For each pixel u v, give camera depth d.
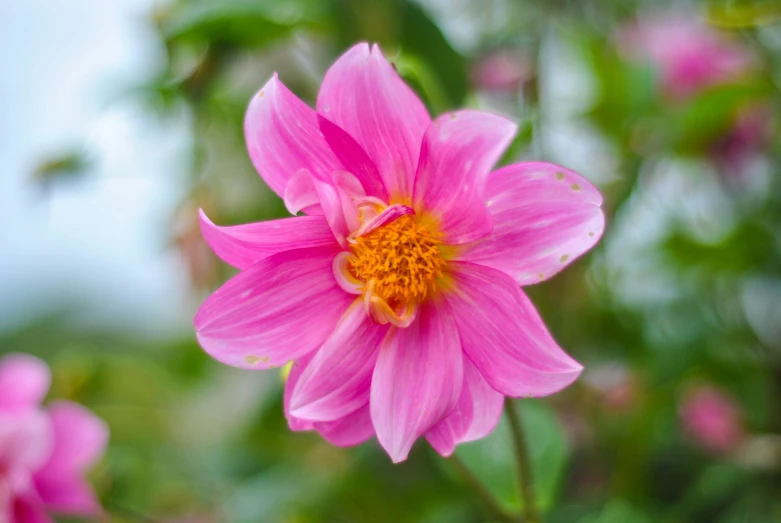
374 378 0.58
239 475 0.78
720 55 0.78
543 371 0.56
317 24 0.71
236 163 0.76
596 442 0.77
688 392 0.77
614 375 0.78
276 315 0.58
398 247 0.58
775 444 0.75
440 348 0.58
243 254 0.57
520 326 0.56
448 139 0.56
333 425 0.58
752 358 0.77
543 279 0.56
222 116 0.77
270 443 0.79
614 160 0.77
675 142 0.76
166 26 0.71
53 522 0.72
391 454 0.57
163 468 0.80
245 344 0.57
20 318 1.05
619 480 0.75
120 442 0.83
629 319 0.79
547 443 0.64
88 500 0.70
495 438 0.64
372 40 0.69
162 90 0.73
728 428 0.75
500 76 0.76
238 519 0.73
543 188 0.56
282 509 0.73
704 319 0.77
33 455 0.68
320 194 0.56
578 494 0.76
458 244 0.57
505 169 0.56
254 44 0.71
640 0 0.83
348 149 0.57
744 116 0.77
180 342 0.89
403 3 0.69
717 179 0.79
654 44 0.79
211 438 0.85
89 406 0.82
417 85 0.62
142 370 0.89
